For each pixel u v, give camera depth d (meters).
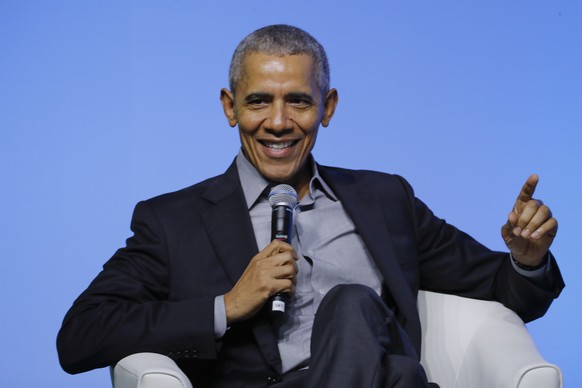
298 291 8.38
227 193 8.62
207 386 8.25
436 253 8.93
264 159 8.43
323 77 8.47
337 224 8.70
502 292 8.67
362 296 7.38
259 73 8.27
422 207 9.06
